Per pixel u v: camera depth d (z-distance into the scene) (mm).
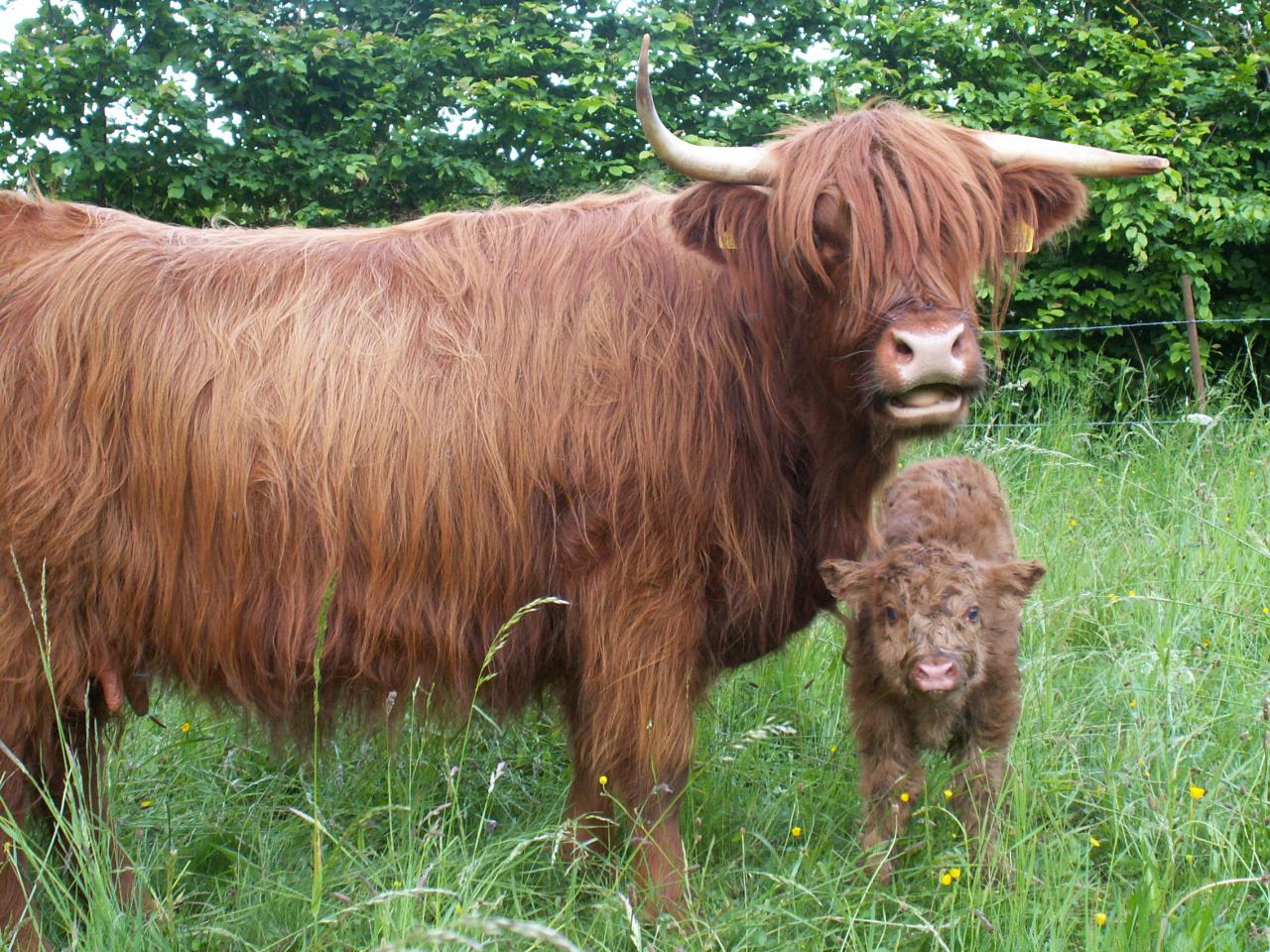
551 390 2928
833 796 3613
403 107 9984
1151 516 5723
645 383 2949
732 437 2990
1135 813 3223
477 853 3164
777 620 3170
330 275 3012
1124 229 9281
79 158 9367
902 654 3115
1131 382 9539
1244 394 9734
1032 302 9891
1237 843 3105
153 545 2832
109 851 2984
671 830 3062
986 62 10055
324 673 2951
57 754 3045
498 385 2920
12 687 2801
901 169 2701
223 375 2838
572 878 2982
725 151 2887
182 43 9781
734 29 10891
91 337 2830
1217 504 5637
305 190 9898
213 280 2963
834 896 2846
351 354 2891
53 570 2781
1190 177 9656
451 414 2887
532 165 9930
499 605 2963
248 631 2883
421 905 2713
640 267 3066
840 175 2723
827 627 4562
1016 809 3100
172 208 10406
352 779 3850
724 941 2797
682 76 10516
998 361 3029
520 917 2734
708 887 3117
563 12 10398
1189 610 4422
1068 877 2916
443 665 2973
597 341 2967
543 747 4164
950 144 2832
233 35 9445
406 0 10766
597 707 3006
